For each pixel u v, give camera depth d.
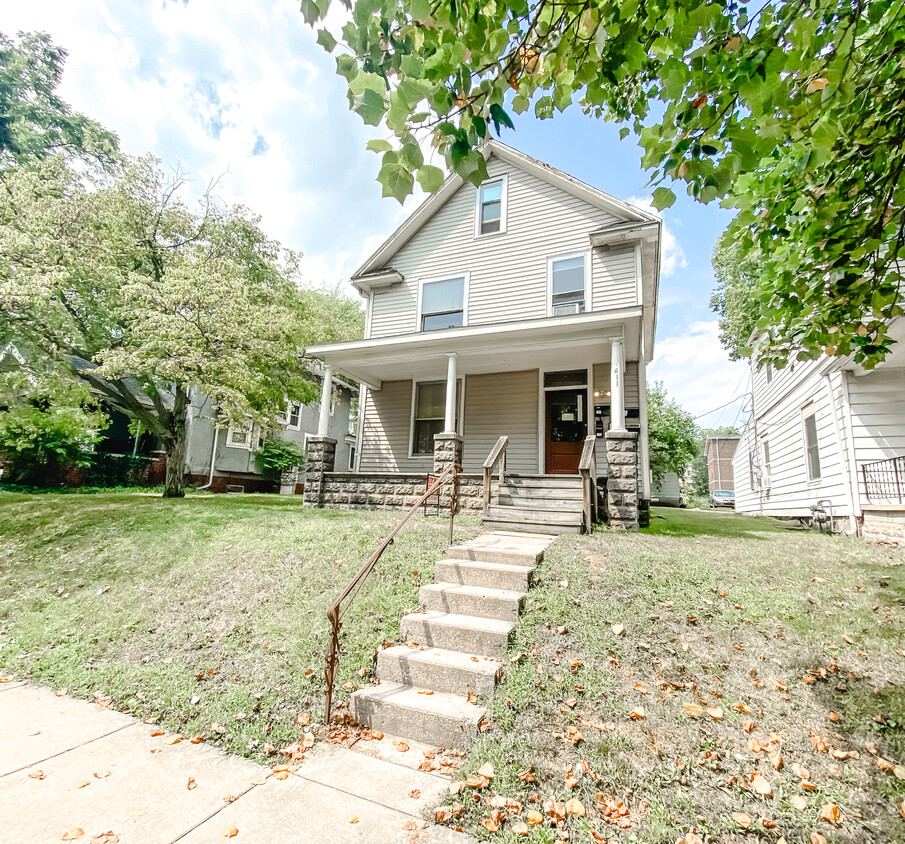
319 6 1.94
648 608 4.06
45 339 11.03
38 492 14.21
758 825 2.20
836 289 3.38
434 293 11.88
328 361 10.55
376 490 9.62
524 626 3.86
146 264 12.98
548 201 11.00
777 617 3.89
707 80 2.16
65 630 4.54
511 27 2.07
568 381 10.55
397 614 4.30
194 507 9.03
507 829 2.22
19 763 2.73
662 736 2.74
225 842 2.13
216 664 3.82
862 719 2.79
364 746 2.96
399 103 1.88
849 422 8.19
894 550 6.08
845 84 2.31
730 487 39.28
